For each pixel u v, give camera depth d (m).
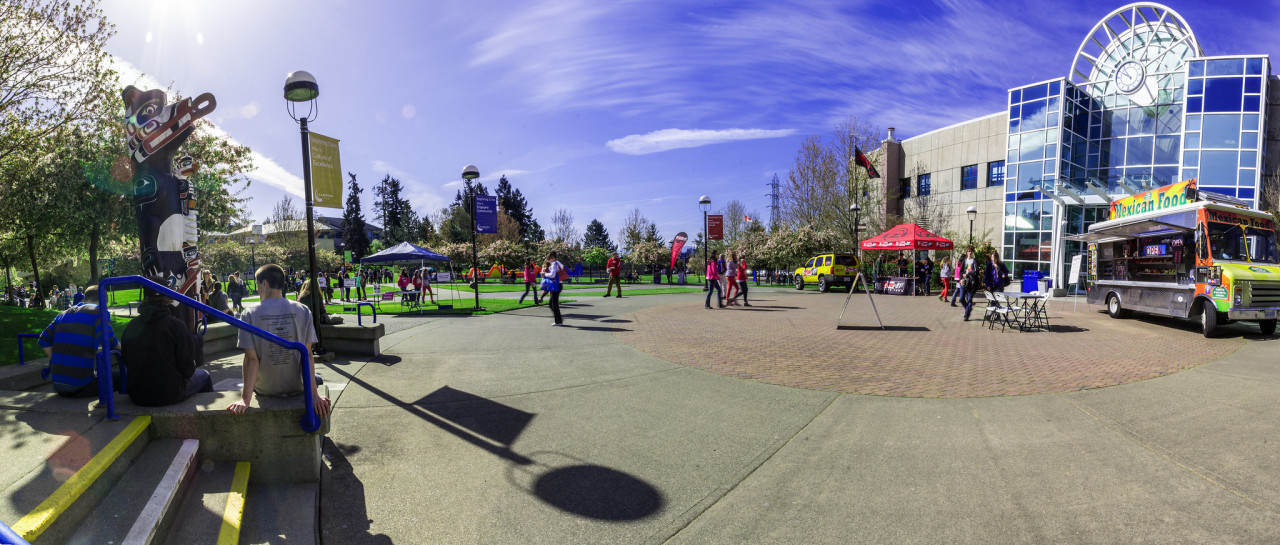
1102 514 3.39
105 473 2.81
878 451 4.48
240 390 4.25
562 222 73.56
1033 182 29.52
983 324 12.28
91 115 12.38
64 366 3.82
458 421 5.27
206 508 3.05
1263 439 4.61
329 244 83.62
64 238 17.88
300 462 3.73
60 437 3.14
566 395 6.20
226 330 8.40
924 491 3.75
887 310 15.96
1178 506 3.48
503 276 43.75
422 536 3.20
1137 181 26.50
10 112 11.53
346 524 3.32
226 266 44.94
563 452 4.50
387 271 50.06
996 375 7.04
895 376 7.03
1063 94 28.23
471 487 3.85
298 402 3.76
